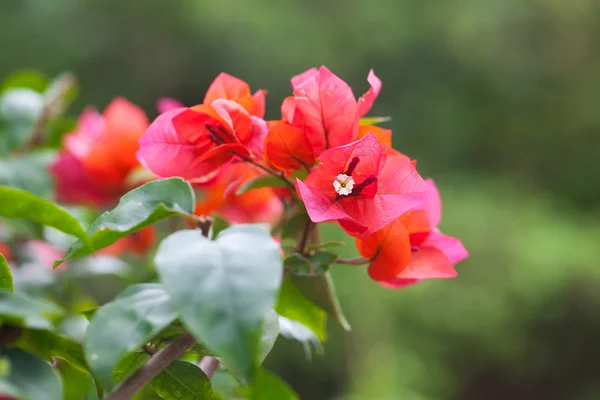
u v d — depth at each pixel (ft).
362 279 20.04
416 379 21.18
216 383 3.37
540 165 30.66
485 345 23.21
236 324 1.76
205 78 29.55
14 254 4.42
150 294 2.10
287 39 29.04
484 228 23.89
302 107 2.66
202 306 1.77
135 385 2.18
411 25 30.07
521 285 23.31
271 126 2.64
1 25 26.73
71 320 3.07
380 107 30.19
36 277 4.32
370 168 2.49
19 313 2.19
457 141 30.01
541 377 25.09
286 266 2.64
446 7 30.35
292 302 3.18
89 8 28.14
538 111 30.63
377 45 29.84
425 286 21.81
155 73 29.09
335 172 2.50
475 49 30.50
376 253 2.67
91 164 4.59
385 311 20.56
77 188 4.66
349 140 2.67
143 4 28.43
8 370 2.12
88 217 4.76
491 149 30.58
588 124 30.30
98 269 4.61
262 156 2.84
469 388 24.57
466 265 23.34
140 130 4.62
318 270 2.64
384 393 19.47
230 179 4.19
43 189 4.28
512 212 25.34
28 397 2.08
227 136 2.78
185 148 2.82
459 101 30.27
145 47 28.84
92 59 27.99
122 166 4.62
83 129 4.89
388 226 2.62
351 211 2.53
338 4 29.94
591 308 24.29
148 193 2.31
